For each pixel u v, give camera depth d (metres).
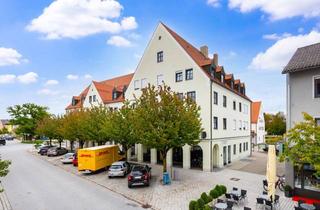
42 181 21.45
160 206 14.52
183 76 27.70
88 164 24.09
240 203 14.72
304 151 10.79
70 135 35.72
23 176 23.62
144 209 14.12
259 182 20.12
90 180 21.73
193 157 27.86
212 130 25.80
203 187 18.55
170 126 18.39
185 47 29.19
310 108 16.28
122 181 20.94
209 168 24.98
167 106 19.09
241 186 18.81
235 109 34.09
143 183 18.67
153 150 29.81
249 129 40.84
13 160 35.03
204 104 25.88
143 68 31.55
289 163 16.50
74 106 50.31
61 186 19.64
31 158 37.25
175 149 29.55
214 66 28.44
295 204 14.76
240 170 25.70
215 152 27.61
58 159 35.09
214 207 12.85
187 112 19.70
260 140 59.50
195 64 26.75
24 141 76.25
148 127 19.08
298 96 16.83
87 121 31.00
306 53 17.64
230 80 32.91
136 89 32.19
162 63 29.67
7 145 64.88
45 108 71.62
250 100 40.97
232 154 32.25
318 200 15.22
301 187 15.97
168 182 19.64
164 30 29.69
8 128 122.56
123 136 24.91
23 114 68.88
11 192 17.95
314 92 16.20
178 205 14.63
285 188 16.30
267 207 13.70
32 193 17.62
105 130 26.03
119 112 25.75
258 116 58.28
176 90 28.14
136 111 20.25
